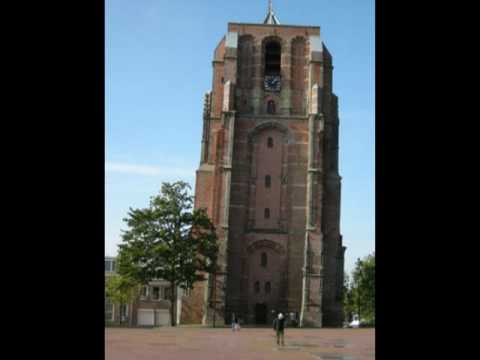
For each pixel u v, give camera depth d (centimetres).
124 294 7669
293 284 6681
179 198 6247
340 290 6812
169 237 6175
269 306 6656
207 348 2995
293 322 6531
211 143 7231
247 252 6756
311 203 6738
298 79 7250
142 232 6141
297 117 7081
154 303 9919
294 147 7019
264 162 6988
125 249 6159
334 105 7294
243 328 5750
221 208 6725
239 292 6650
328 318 6681
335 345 3369
